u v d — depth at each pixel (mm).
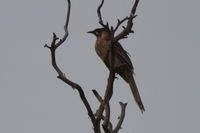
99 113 8391
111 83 8672
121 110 8570
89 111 8258
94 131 8328
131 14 8492
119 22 8484
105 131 8258
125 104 8648
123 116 8484
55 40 8289
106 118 8312
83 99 8266
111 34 8555
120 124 8391
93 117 8289
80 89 8195
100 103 8625
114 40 8555
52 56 8352
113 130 8328
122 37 8500
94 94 8719
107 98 8570
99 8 8594
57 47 8367
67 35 8594
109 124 8688
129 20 8398
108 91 8648
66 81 8266
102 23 8609
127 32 8430
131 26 8398
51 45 8328
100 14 8617
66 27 8719
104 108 8469
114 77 8695
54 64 8391
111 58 8711
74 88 8242
